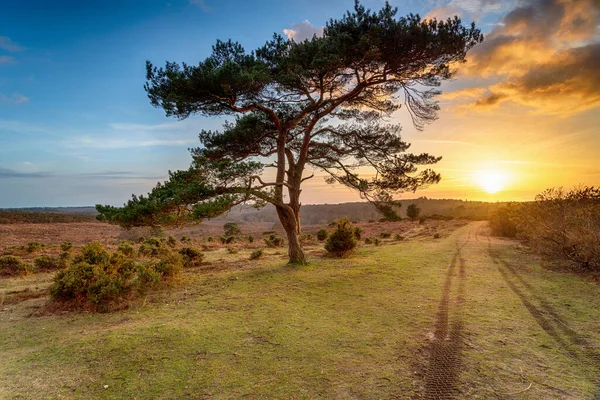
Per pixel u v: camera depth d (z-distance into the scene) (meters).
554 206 10.34
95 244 8.35
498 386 3.19
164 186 8.82
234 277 9.34
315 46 8.79
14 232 35.47
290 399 3.14
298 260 11.16
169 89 9.18
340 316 5.59
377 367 3.70
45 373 3.85
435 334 4.58
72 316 6.20
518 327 4.72
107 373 3.81
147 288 7.53
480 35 9.45
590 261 8.46
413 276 8.68
